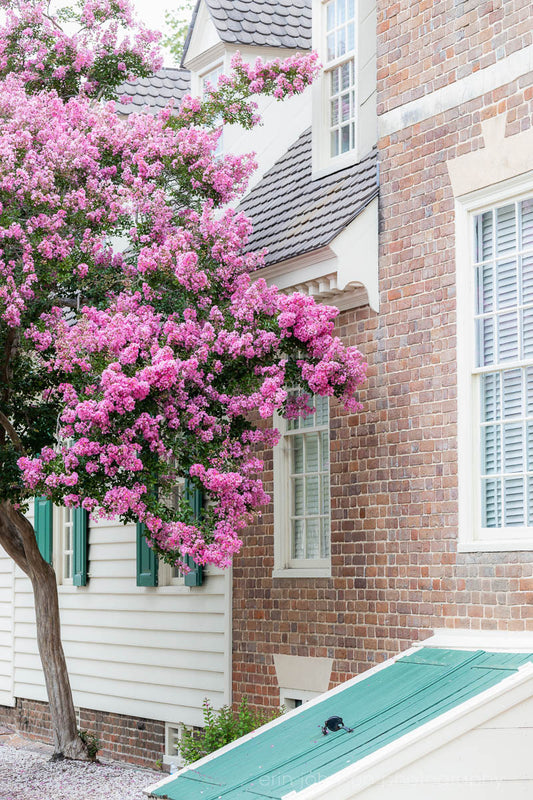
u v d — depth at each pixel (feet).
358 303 35.86
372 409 35.06
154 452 32.12
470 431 31.53
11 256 34.30
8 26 39.96
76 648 53.72
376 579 34.50
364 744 24.61
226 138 45.75
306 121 47.42
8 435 38.34
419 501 32.99
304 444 39.63
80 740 42.42
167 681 46.26
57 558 56.24
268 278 38.58
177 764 44.78
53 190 34.14
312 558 38.65
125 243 50.01
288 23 48.16
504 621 29.55
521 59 30.25
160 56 41.57
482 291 31.60
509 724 24.22
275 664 39.19
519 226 30.42
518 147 30.12
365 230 35.09
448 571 31.65
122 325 32.22
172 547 32.48
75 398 31.76
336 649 36.11
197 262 34.47
